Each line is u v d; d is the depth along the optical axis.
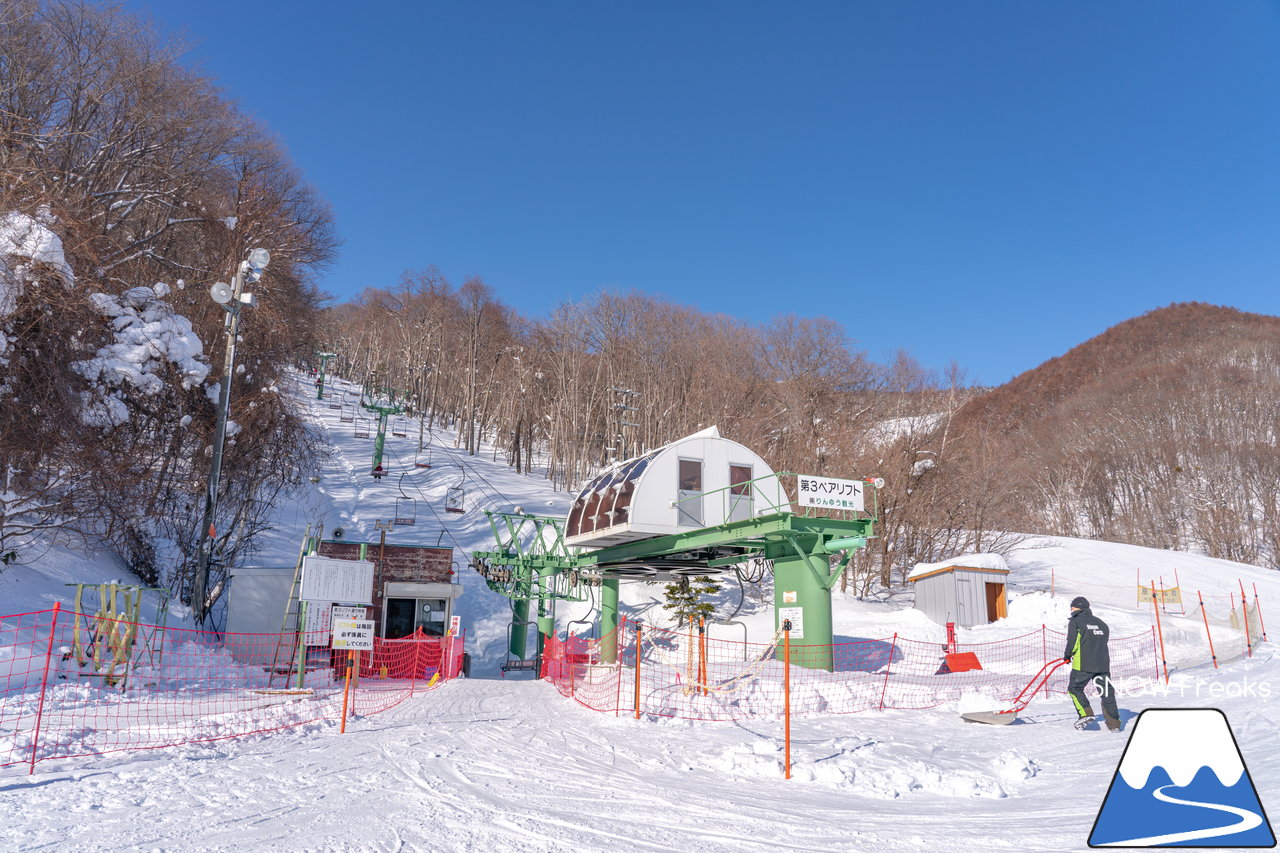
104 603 13.79
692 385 59.97
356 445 67.62
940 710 13.45
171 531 24.73
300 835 5.91
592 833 6.04
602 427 66.75
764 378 61.88
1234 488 74.81
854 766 8.12
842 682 15.35
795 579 19.22
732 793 7.39
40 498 18.39
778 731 11.23
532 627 32.19
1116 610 29.08
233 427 23.42
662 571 25.81
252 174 32.97
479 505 48.91
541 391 75.25
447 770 8.38
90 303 19.56
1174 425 85.44
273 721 11.27
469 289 99.44
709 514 21.11
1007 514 46.66
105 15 28.98
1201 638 25.22
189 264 31.20
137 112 28.47
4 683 11.94
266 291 27.50
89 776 7.63
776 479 22.16
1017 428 106.12
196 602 20.59
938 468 41.00
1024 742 9.91
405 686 17.33
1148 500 80.00
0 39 25.84
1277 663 19.00
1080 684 10.54
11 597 15.49
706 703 13.45
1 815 6.22
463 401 87.69
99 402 19.83
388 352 107.88
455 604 33.78
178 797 6.98
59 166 25.95
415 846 5.67
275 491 27.98
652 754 9.38
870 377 57.25
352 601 15.84
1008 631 27.14
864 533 17.78
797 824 6.27
